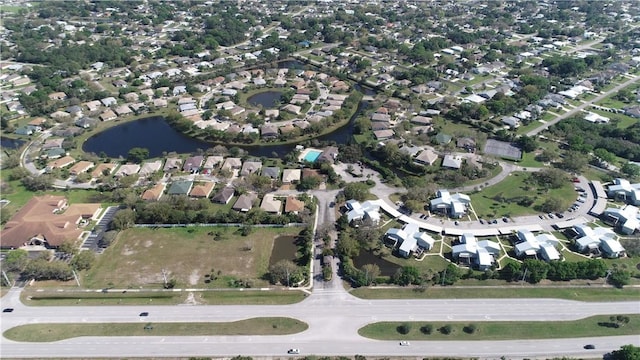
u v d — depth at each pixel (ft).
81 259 524.93
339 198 650.02
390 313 468.34
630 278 504.84
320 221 612.29
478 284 504.02
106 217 623.36
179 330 450.71
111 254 554.46
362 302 483.10
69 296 492.13
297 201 637.71
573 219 609.83
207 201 650.84
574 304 476.95
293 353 425.28
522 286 500.33
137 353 427.33
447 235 585.22
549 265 501.56
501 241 572.92
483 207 638.94
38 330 452.35
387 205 644.69
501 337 438.81
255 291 497.87
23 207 626.64
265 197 652.48
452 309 472.03
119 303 483.10
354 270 511.81
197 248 565.12
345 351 427.33
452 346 430.20
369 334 444.14
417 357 420.36
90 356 425.69
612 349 426.51
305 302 483.10
